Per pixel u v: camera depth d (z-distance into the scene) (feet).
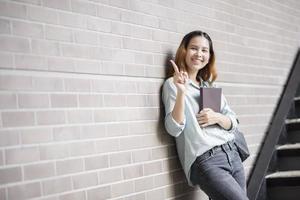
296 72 12.01
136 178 6.89
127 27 6.94
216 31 9.09
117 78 6.73
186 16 8.25
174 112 6.92
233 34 9.67
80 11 6.19
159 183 7.32
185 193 7.90
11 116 5.24
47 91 5.68
